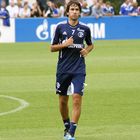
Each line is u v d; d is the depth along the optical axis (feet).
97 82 150.92
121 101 121.39
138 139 87.40
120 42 285.02
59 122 100.94
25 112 110.73
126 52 236.02
